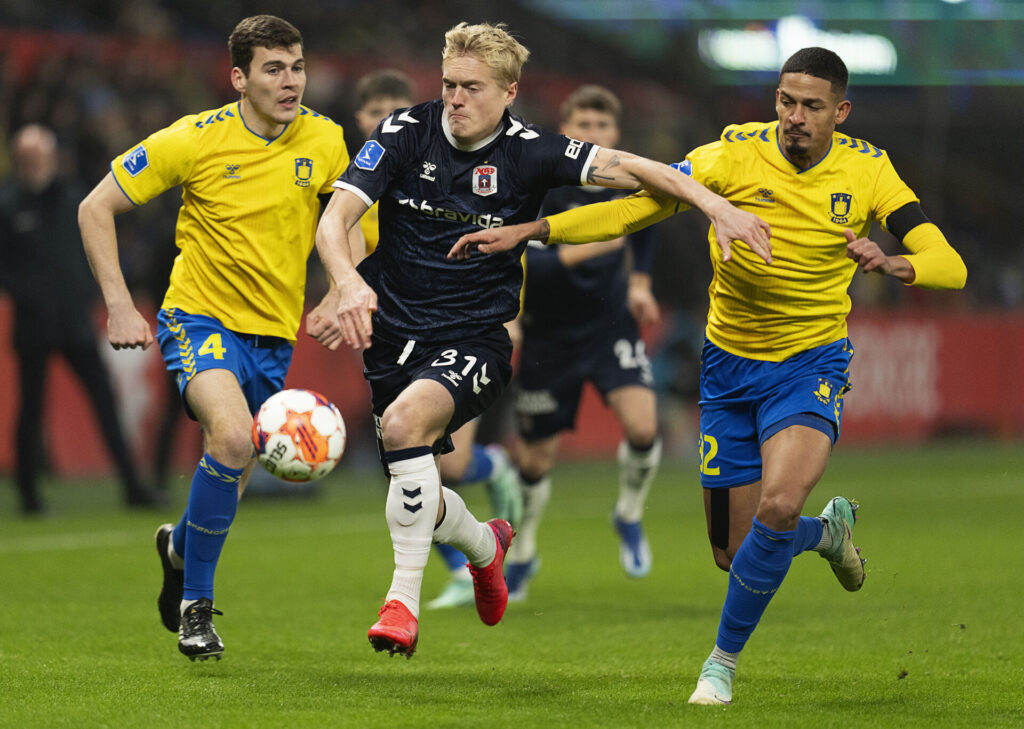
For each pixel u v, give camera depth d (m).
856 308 76.31
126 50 57.03
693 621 23.22
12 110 53.19
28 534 35.16
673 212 16.94
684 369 66.75
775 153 17.17
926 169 90.00
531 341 27.22
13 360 49.12
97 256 18.44
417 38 74.50
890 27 88.62
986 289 86.25
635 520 28.66
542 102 73.25
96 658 18.61
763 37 88.50
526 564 26.67
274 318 19.08
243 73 18.61
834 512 18.45
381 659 19.05
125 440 40.72
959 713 15.09
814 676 17.81
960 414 76.25
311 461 16.06
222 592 26.36
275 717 14.49
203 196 18.77
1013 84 88.62
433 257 17.06
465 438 25.44
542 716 14.61
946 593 26.30
